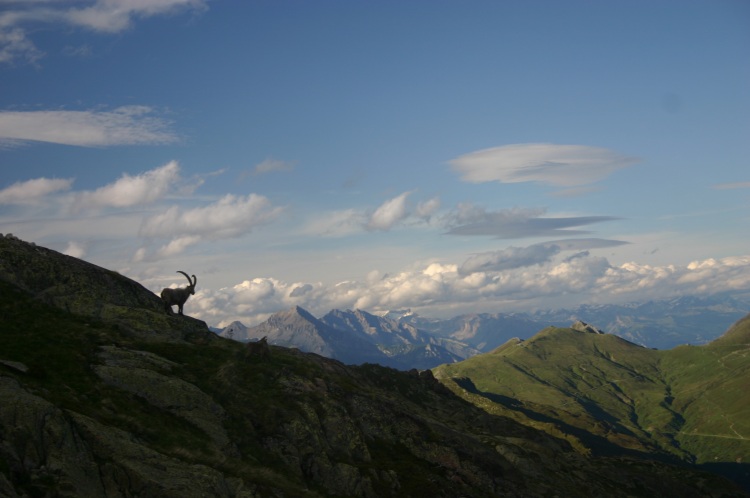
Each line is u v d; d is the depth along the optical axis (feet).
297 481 157.58
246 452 160.04
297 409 189.26
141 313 207.10
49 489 105.50
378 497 174.81
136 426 142.00
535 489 259.19
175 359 188.44
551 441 446.60
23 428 111.96
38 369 146.72
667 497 497.46
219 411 168.66
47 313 183.11
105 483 115.14
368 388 299.99
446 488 197.77
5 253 197.67
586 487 309.83
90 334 178.70
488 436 321.93
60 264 209.67
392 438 229.45
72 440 118.01
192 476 126.21
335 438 192.24
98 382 153.38
